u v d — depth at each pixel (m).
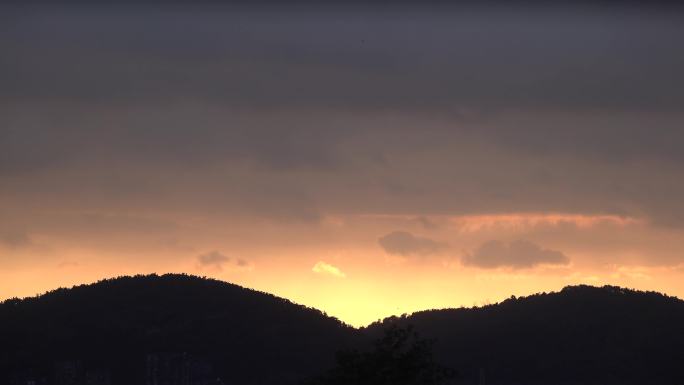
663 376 125.38
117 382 122.62
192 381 121.62
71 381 121.00
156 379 122.50
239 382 122.19
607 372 126.25
